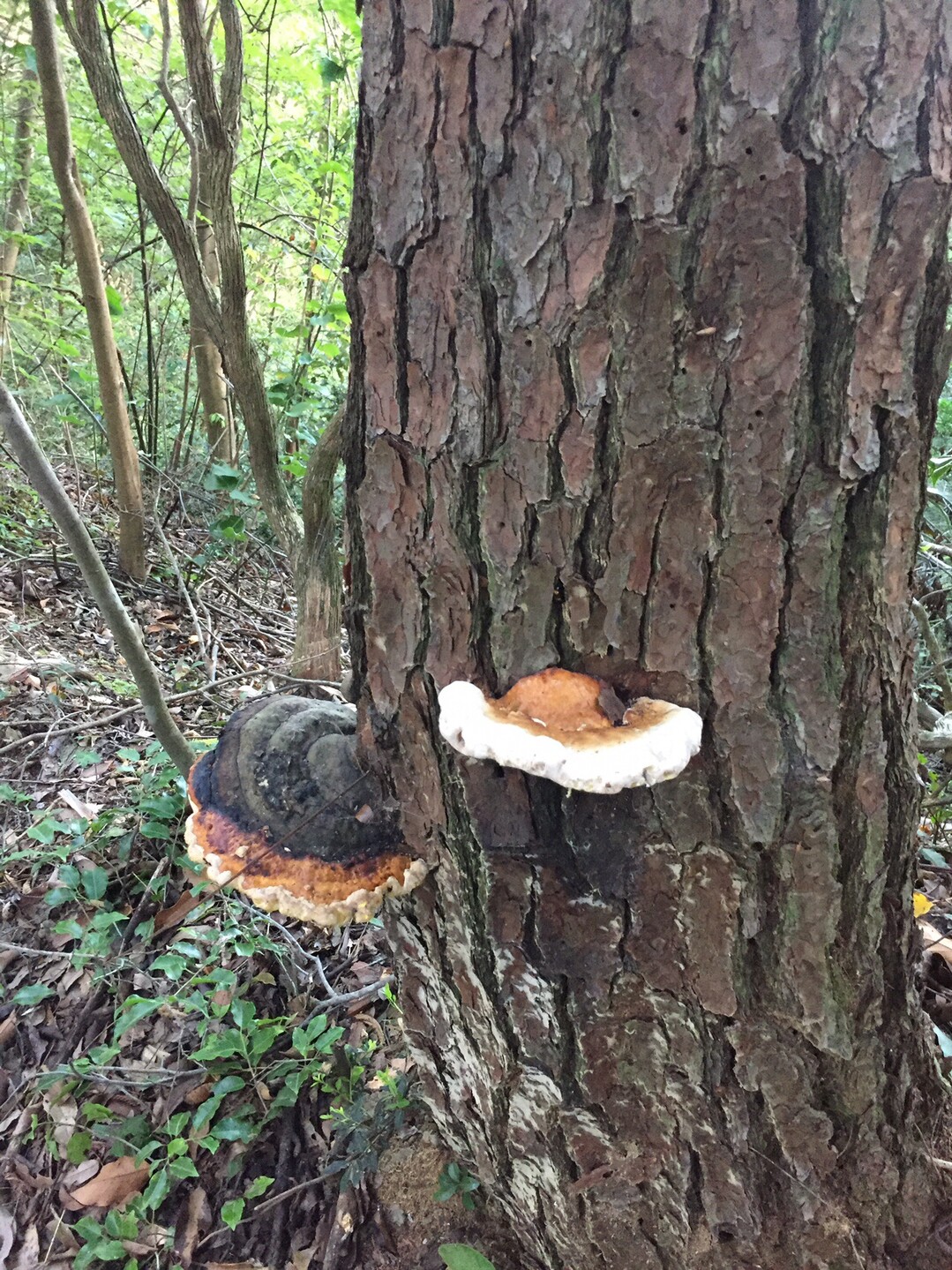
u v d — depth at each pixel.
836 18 0.52
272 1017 1.14
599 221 0.56
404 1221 0.91
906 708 0.65
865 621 0.61
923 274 0.55
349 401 0.68
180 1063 1.07
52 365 3.10
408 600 0.69
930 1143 0.78
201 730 1.74
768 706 0.62
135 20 2.04
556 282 0.58
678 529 0.61
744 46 0.52
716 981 0.68
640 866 0.67
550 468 0.62
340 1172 0.95
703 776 0.64
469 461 0.63
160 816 1.33
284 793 0.77
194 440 3.48
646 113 0.54
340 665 1.53
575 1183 0.78
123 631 1.13
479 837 0.70
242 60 1.21
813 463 0.58
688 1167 0.75
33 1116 1.02
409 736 0.72
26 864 1.35
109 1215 0.91
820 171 0.54
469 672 0.68
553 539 0.63
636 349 0.58
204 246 2.85
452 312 0.61
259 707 0.83
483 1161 0.86
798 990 0.67
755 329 0.56
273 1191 0.95
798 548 0.60
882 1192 0.75
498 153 0.57
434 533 0.66
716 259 0.55
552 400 0.60
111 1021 1.13
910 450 0.59
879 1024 0.71
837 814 0.64
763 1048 0.70
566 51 0.54
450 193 0.59
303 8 2.51
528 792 0.67
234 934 1.18
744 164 0.54
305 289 3.38
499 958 0.73
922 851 1.32
